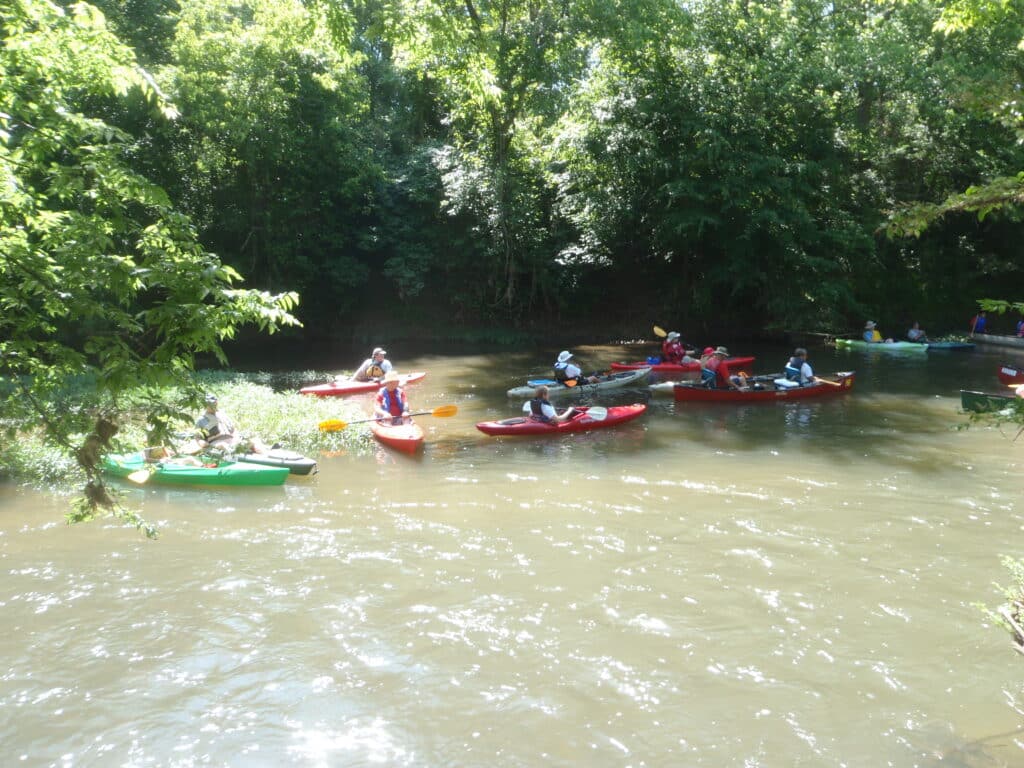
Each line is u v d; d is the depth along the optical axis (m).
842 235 24.22
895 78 23.52
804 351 16.81
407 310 29.27
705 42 23.11
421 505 9.58
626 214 24.23
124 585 7.32
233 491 10.13
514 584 7.35
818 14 25.05
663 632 6.46
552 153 25.28
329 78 23.36
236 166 24.89
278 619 6.70
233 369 21.69
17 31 4.10
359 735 5.19
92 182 3.85
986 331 28.22
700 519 9.05
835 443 12.58
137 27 22.08
